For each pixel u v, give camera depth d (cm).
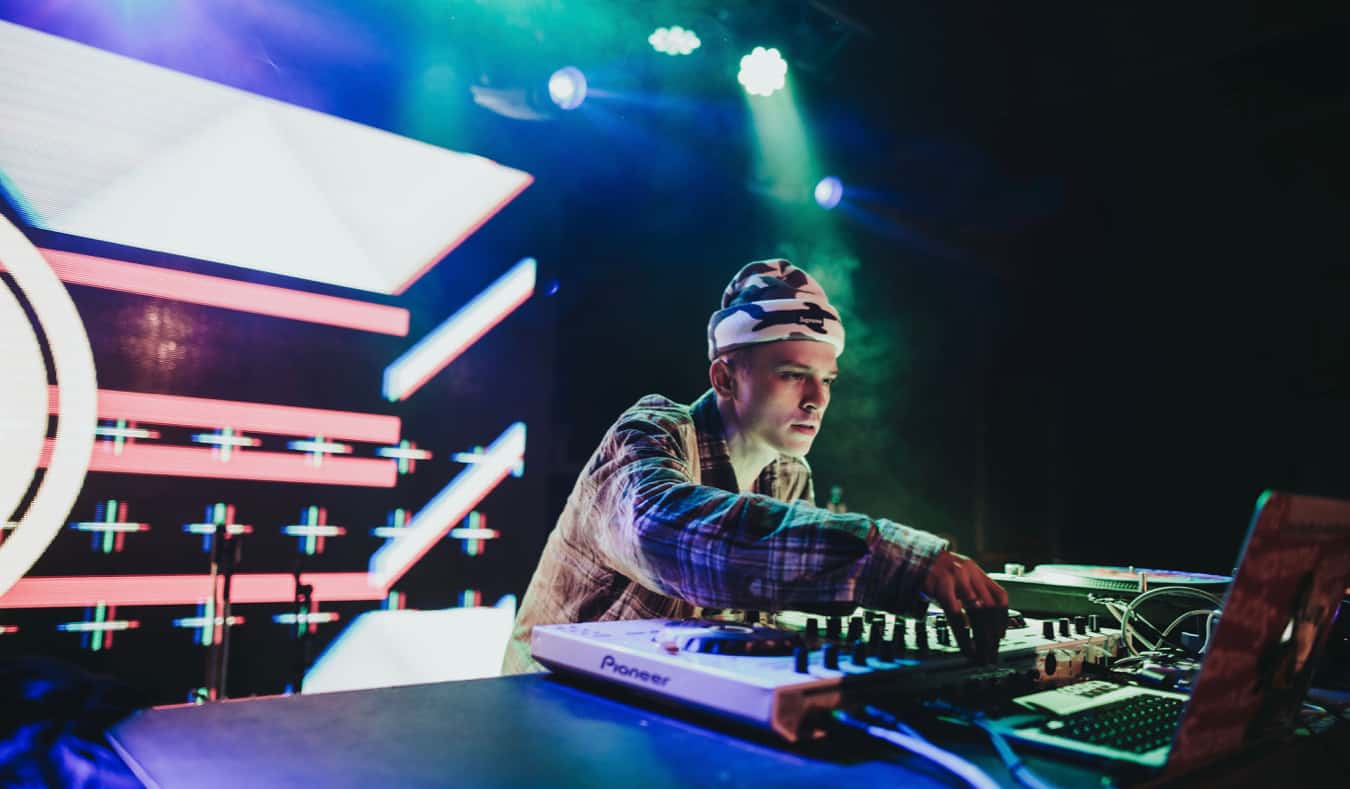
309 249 314
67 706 66
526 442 366
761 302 124
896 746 60
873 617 102
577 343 391
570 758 57
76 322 266
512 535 358
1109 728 63
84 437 265
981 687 76
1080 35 292
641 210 402
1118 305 426
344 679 307
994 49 303
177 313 286
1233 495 387
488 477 354
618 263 400
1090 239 425
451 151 352
